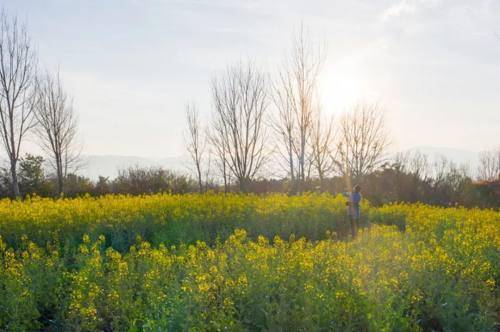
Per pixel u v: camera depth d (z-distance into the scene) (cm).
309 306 667
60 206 1616
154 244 1299
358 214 1722
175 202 1694
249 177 2770
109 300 734
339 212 1833
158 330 631
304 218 1638
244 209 1608
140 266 885
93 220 1351
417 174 2780
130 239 1320
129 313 722
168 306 706
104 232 1327
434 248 1120
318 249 952
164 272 838
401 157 2989
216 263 891
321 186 2833
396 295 747
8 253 939
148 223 1386
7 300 728
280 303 690
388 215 1942
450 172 2834
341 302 672
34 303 773
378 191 2723
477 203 2653
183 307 669
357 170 2977
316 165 2800
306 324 649
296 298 707
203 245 989
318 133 2778
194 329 617
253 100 2753
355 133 2997
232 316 684
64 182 2959
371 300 686
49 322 780
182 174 3062
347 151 2955
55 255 1020
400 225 1877
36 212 1474
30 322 740
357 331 670
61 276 883
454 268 882
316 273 813
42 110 2766
